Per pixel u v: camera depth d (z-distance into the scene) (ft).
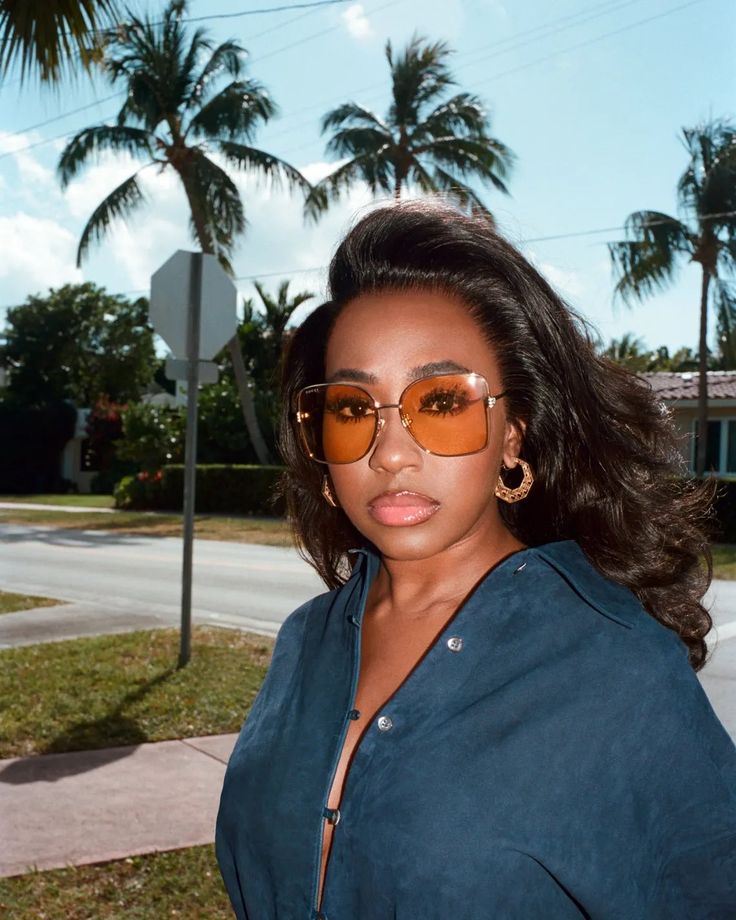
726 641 25.09
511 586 3.66
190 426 22.03
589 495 4.11
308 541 5.46
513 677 3.44
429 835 3.26
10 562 46.47
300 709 4.13
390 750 3.49
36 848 12.16
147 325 146.51
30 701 18.75
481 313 3.95
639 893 3.21
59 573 42.09
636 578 4.03
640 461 4.25
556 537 4.19
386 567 4.16
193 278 21.36
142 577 40.63
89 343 141.28
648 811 3.24
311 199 81.15
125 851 12.05
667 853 3.28
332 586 5.44
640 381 4.49
